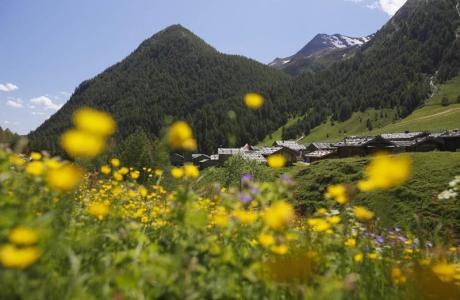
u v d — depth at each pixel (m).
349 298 2.78
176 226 3.82
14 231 2.09
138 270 2.23
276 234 3.25
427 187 40.09
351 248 3.74
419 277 3.40
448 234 5.14
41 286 2.06
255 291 2.70
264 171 36.47
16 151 3.17
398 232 5.21
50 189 2.97
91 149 1.88
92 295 2.14
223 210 3.58
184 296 2.27
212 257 2.88
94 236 3.10
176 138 2.92
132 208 5.51
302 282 2.82
